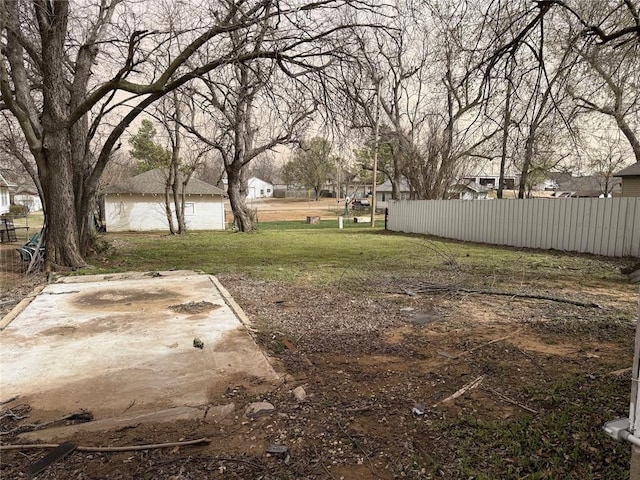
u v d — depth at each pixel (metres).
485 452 2.40
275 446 2.47
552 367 3.66
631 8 4.88
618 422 1.63
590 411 2.81
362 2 7.53
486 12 4.84
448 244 14.52
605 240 11.07
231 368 3.64
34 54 9.02
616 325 4.86
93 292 6.67
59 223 9.21
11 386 3.28
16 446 2.45
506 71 5.03
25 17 8.37
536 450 2.40
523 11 4.67
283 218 35.97
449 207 16.89
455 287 6.99
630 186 17.11
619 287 7.09
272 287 7.21
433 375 3.54
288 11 7.57
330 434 2.62
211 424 2.73
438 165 19.91
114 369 3.62
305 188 73.81
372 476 2.21
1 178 33.31
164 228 24.22
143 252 12.73
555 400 3.00
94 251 11.62
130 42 8.27
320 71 8.08
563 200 12.09
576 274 8.34
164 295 6.45
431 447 2.47
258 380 3.40
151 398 3.08
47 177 9.14
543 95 5.03
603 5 4.93
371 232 20.89
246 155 20.17
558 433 2.55
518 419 2.76
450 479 2.18
